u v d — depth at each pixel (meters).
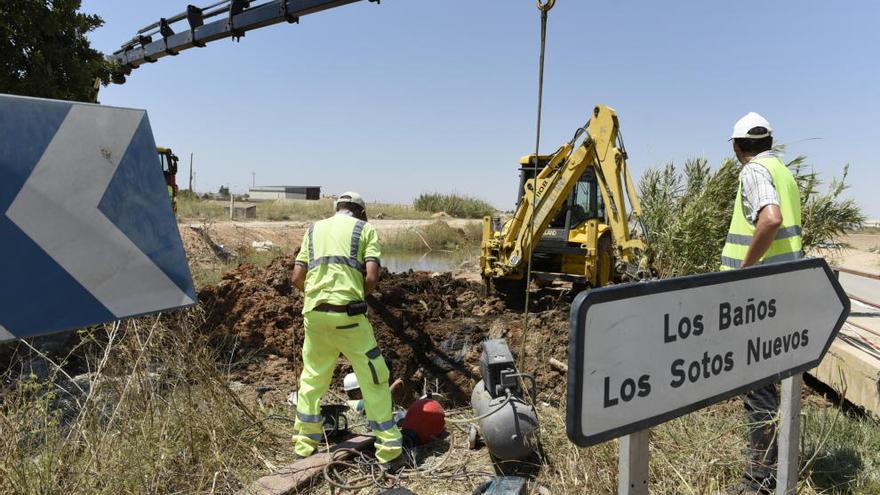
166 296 1.81
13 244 1.53
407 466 3.83
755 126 3.33
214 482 3.27
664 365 1.74
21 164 1.56
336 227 3.85
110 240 1.71
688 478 3.22
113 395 3.56
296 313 6.14
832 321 2.47
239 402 4.09
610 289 1.54
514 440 3.60
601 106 8.17
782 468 2.45
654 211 6.74
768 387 3.16
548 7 3.61
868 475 3.41
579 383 1.49
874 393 4.03
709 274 1.85
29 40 7.70
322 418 3.94
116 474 3.11
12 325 1.50
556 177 8.68
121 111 1.79
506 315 7.74
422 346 5.95
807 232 5.91
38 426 3.26
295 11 7.65
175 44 9.57
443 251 24.55
